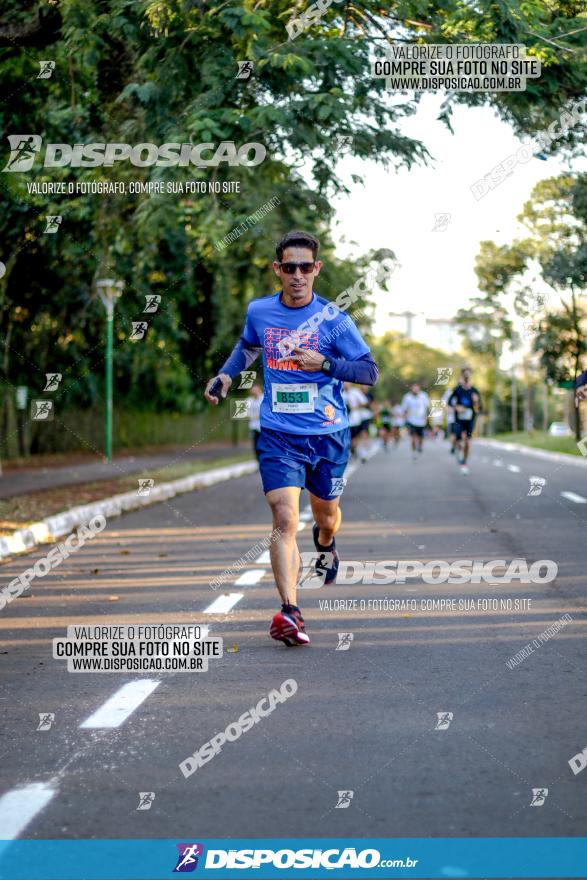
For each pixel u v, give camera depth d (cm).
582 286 2167
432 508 1658
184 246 2077
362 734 516
